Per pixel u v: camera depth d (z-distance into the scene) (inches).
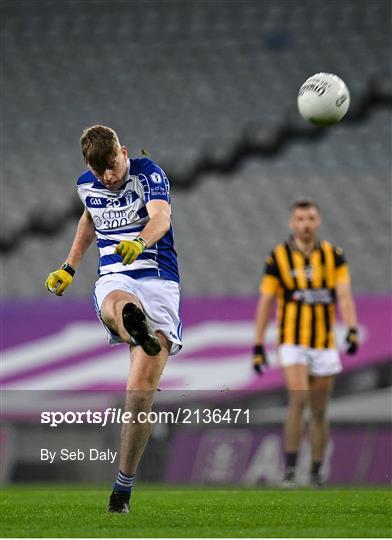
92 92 2464.3
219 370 1400.1
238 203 2116.1
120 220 611.8
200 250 2016.5
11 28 2605.8
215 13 2544.3
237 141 2276.1
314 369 1112.2
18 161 2321.6
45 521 536.4
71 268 637.9
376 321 1400.1
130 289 601.9
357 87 2298.2
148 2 2598.4
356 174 2145.7
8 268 2054.6
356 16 2438.5
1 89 2495.1
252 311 1422.2
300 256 1120.2
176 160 2249.0
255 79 2404.0
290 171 2178.9
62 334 1446.9
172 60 2485.2
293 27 2464.3
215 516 576.7
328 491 920.9
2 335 1459.2
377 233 2009.1
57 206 2178.9
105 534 470.0
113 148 575.5
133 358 579.2
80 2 2620.6
